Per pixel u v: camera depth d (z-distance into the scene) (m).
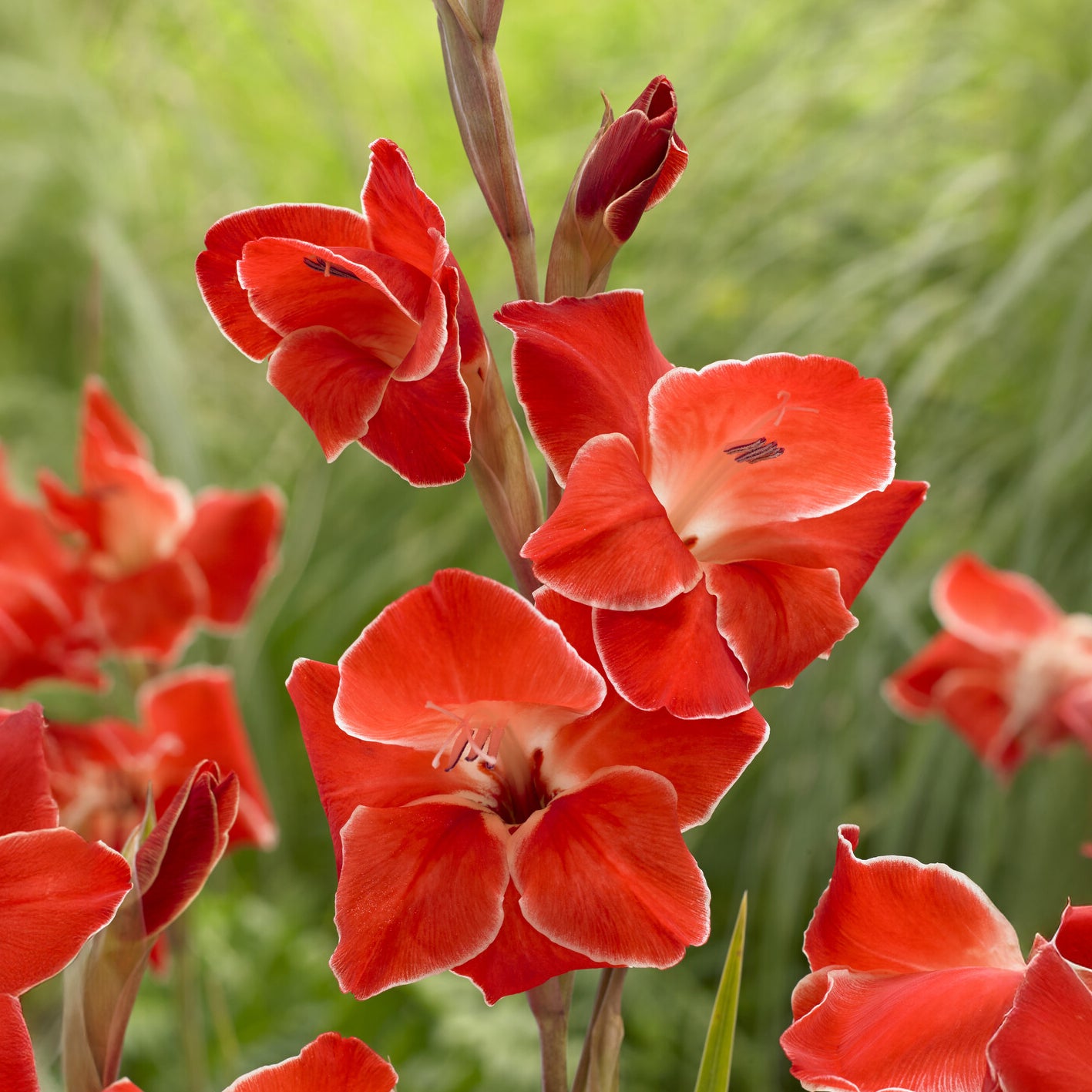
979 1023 0.81
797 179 2.36
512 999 1.91
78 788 1.04
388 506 2.47
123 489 1.24
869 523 0.86
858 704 1.99
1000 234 2.27
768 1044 1.89
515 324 0.83
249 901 2.16
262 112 3.50
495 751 0.83
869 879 0.82
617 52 3.31
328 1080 0.81
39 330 3.00
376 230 0.84
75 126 3.12
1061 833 1.86
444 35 0.86
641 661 0.82
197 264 0.84
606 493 0.82
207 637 2.41
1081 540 1.99
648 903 0.82
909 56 2.49
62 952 0.80
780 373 0.84
